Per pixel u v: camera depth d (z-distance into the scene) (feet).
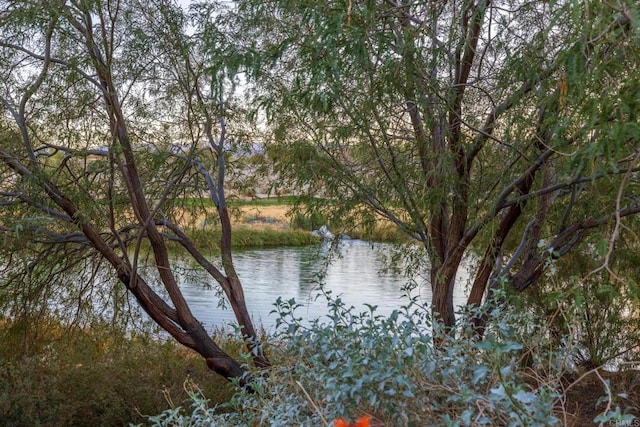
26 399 22.41
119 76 22.59
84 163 22.49
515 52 15.88
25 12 18.94
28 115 21.94
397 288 39.96
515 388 7.11
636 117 8.57
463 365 9.10
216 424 10.78
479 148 18.83
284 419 9.79
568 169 9.89
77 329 26.66
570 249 22.97
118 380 24.32
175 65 22.89
